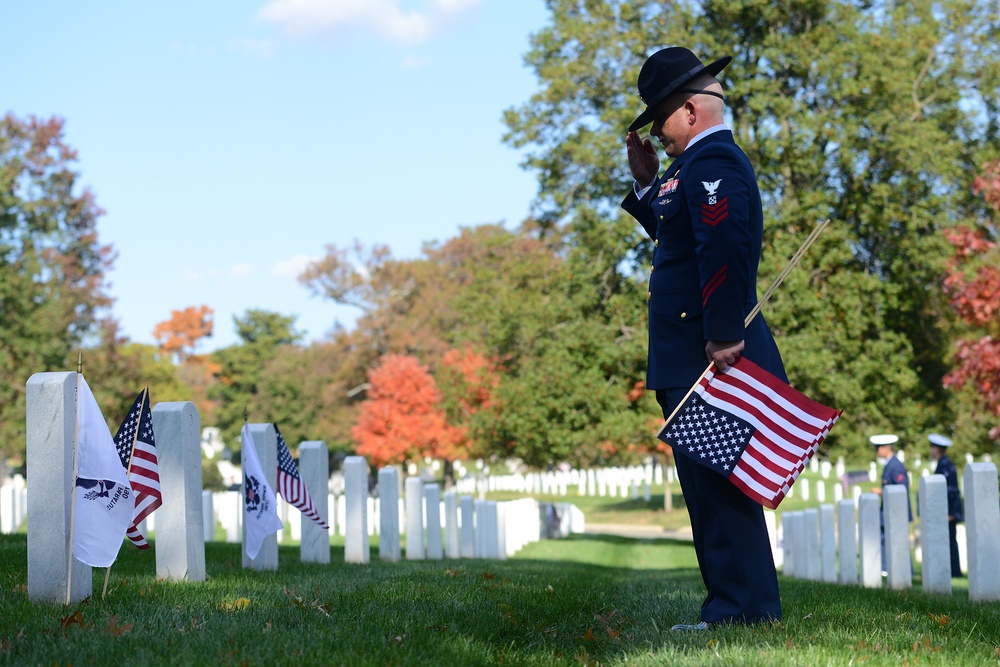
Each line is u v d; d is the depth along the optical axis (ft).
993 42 76.95
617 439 73.00
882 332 72.43
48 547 15.98
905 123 69.56
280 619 14.33
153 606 15.47
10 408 131.44
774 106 70.79
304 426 198.90
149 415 19.49
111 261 147.95
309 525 32.45
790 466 14.01
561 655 13.10
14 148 141.69
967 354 54.03
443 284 204.13
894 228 72.90
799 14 74.95
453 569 29.07
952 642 13.99
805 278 67.67
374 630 13.65
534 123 80.69
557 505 91.76
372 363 197.77
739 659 11.66
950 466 43.75
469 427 89.86
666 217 15.03
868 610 18.40
